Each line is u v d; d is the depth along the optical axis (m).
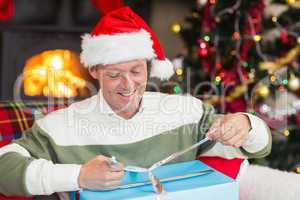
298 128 2.01
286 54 1.93
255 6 1.89
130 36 0.81
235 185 0.65
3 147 0.84
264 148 0.87
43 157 0.84
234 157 0.92
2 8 1.55
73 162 0.87
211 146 0.95
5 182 0.73
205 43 1.92
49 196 0.82
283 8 2.10
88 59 0.85
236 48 1.88
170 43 2.86
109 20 0.84
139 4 2.52
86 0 2.44
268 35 2.07
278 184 0.83
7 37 2.34
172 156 0.75
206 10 1.96
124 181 0.67
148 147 0.91
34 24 2.39
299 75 1.96
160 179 0.66
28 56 2.39
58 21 2.42
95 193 0.62
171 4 2.83
